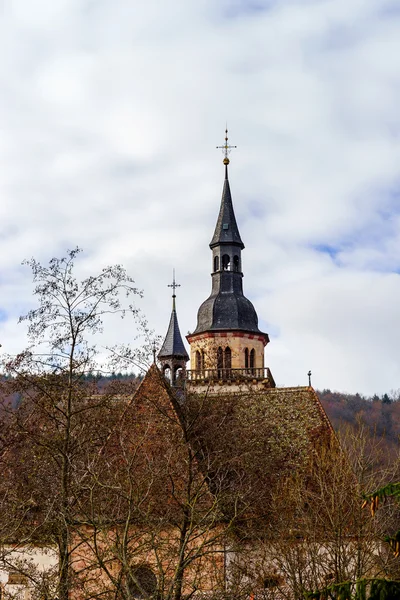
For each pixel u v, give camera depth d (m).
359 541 37.78
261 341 77.31
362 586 17.30
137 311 38.22
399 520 40.41
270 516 41.34
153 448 37.84
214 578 37.50
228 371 71.19
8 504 36.69
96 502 35.41
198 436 40.19
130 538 32.53
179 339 76.62
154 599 30.53
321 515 42.03
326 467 44.09
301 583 36.91
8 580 41.84
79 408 38.28
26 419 38.09
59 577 33.09
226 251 78.94
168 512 33.62
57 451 36.44
